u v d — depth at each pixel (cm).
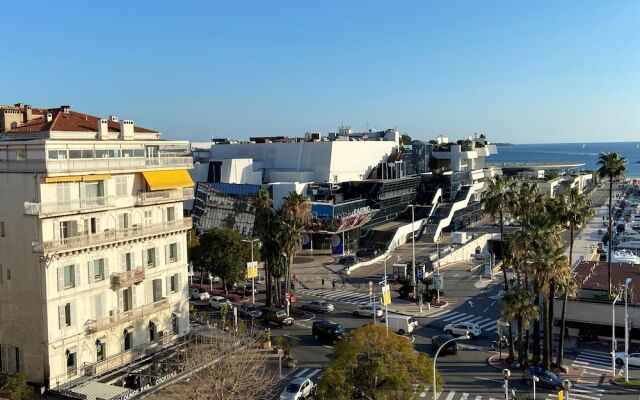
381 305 8388
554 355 6309
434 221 14950
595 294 7169
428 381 4206
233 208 12875
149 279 6253
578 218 7356
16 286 5303
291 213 8144
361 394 4166
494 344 6762
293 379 5556
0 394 4825
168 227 6444
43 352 5166
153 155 6456
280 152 14888
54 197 5234
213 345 5531
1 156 5359
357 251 12925
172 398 5078
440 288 8812
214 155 15875
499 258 11406
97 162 5575
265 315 7812
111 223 5806
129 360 5844
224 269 8831
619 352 6244
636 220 16925
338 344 4412
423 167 17162
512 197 7025
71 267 5372
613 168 7988
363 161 15350
